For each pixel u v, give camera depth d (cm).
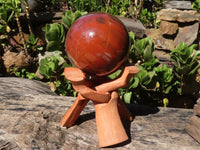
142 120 54
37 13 102
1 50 102
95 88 47
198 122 47
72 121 51
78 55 44
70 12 87
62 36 80
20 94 62
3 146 45
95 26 43
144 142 48
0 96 59
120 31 44
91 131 50
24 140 47
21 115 52
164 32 95
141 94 86
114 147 47
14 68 100
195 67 77
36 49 102
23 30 105
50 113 53
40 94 64
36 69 103
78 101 49
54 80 92
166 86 84
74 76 46
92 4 116
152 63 80
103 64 45
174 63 87
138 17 111
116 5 122
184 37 95
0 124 49
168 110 59
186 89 85
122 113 52
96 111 48
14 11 100
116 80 47
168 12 95
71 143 48
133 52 83
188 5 126
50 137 48
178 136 49
